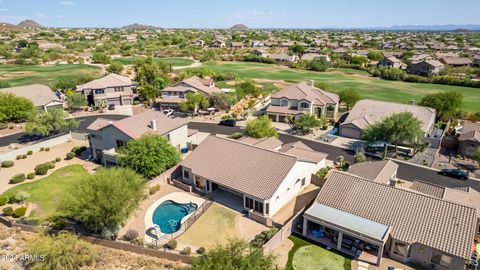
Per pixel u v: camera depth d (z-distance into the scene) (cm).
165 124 5391
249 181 3719
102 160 5172
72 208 3061
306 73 14850
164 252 2916
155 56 19200
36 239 2978
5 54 16650
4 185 4419
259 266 2244
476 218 2825
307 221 3234
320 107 7556
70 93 8788
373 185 3362
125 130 4803
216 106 8250
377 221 3041
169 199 4000
